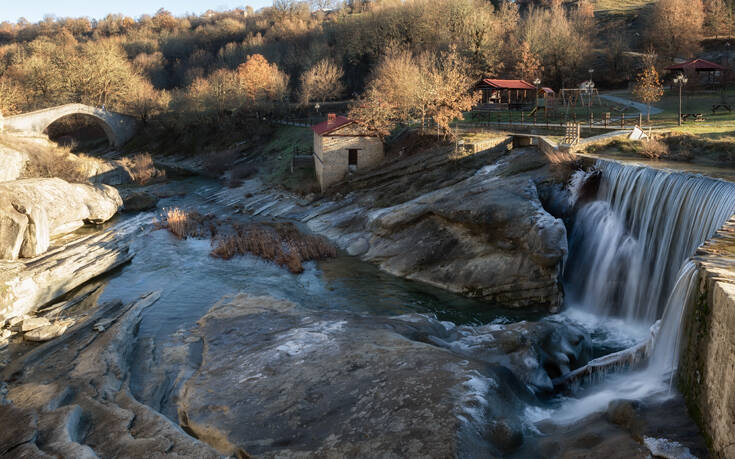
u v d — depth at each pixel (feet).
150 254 108.88
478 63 264.11
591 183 91.40
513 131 155.02
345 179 150.10
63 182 130.00
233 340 58.80
